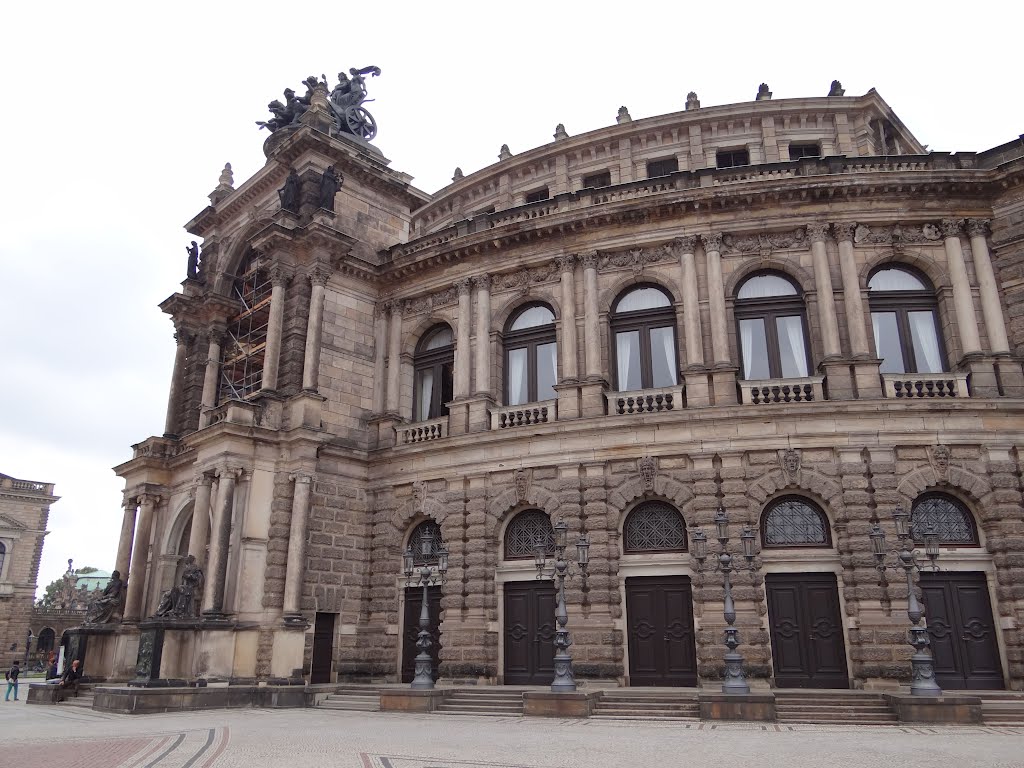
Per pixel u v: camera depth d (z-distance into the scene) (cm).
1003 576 2619
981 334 2967
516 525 3144
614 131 4150
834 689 2569
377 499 3491
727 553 2538
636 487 2905
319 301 3578
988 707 2183
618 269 3294
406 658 3281
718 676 2641
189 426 4109
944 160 3159
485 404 3319
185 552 3928
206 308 4216
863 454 2775
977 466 2730
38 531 8062
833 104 3953
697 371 2983
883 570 2619
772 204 3144
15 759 1533
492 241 3475
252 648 3053
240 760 1461
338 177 3850
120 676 3600
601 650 2784
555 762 1416
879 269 3134
